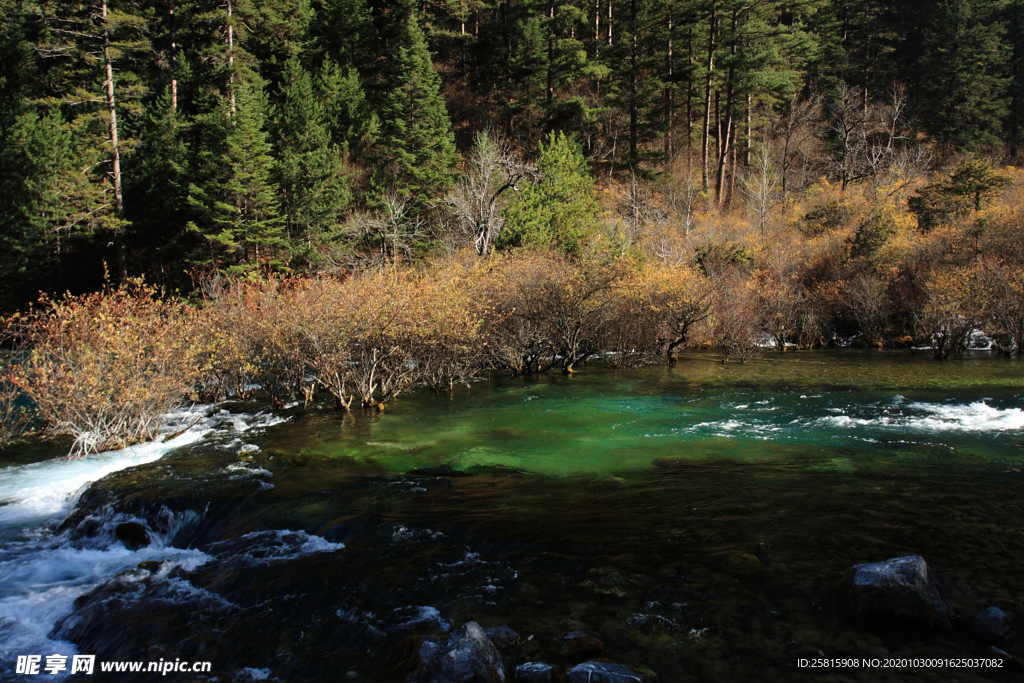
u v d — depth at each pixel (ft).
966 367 50.98
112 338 32.68
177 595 16.85
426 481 24.59
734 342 61.16
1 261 94.07
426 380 45.65
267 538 19.92
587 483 23.77
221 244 88.43
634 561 16.75
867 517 19.19
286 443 31.63
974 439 28.35
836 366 54.24
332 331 38.75
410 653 13.15
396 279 46.55
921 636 12.96
